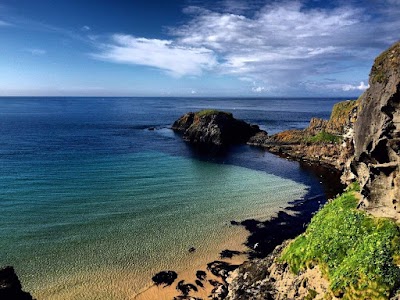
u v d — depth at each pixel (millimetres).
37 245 37875
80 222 44281
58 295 29969
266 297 24297
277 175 72812
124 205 51031
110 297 30078
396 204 22125
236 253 37781
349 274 19359
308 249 24203
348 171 64250
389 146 22562
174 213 48688
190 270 34406
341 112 90750
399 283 17625
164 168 76062
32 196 53156
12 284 18016
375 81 25141
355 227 22625
